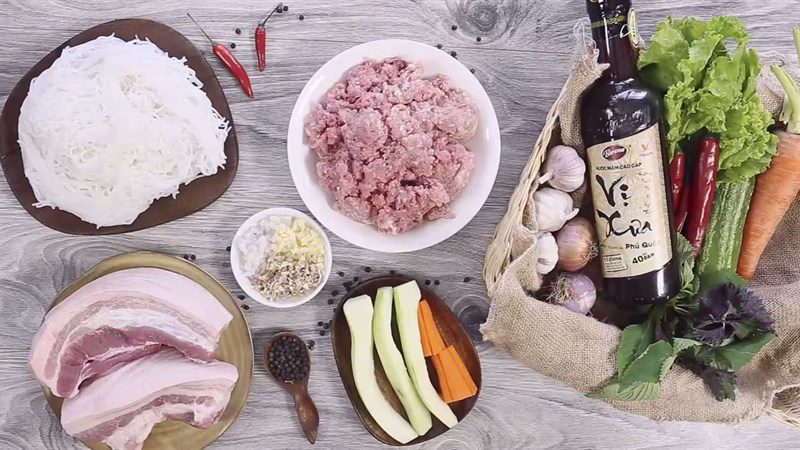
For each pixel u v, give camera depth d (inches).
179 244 55.2
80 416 49.9
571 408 58.9
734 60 48.3
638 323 52.4
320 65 55.0
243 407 54.9
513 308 50.1
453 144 49.8
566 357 51.1
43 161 50.2
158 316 51.0
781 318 51.6
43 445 55.7
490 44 55.6
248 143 54.7
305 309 56.6
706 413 52.2
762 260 56.8
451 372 54.3
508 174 56.3
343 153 49.0
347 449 57.6
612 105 46.0
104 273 53.0
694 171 51.2
